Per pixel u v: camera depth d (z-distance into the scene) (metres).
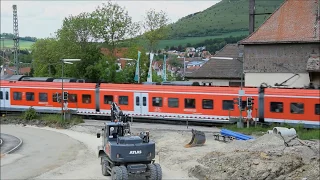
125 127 24.39
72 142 35.66
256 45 48.41
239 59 54.16
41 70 75.94
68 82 46.62
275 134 30.17
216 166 25.17
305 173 23.50
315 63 43.97
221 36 150.12
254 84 48.69
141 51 68.12
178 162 27.38
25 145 34.72
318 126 36.31
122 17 67.69
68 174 25.52
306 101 36.72
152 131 37.88
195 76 57.38
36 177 24.97
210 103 39.88
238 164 24.84
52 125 43.91
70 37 65.81
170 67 118.44
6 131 41.91
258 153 26.19
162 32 76.31
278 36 47.41
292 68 46.97
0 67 96.12
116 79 64.94
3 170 26.73
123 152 22.45
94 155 30.75
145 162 23.09
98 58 67.00
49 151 32.31
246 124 38.72
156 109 42.00
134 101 42.91
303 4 48.75
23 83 48.19
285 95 37.47
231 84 55.91
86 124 43.38
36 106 47.69
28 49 152.00
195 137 31.73
